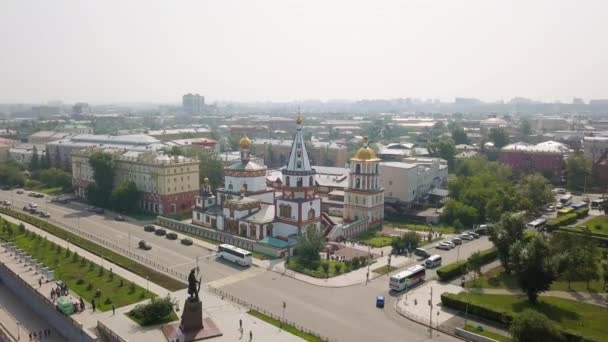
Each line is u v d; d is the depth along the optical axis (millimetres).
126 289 107000
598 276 108938
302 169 143000
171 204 187750
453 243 145375
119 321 91688
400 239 136500
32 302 106875
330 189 199500
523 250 98500
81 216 183000
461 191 189375
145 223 172750
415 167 194250
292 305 100250
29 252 132125
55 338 92688
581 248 111500
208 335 84938
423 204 192500
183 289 107625
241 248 139875
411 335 87500
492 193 176625
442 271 113875
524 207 167000
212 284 111875
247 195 163250
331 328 89875
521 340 76750
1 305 108812
